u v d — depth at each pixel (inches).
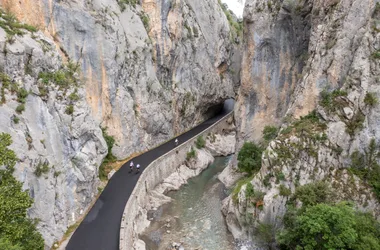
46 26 1477.6
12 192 726.5
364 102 1083.9
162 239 1262.3
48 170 1004.6
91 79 1633.9
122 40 1831.9
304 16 1492.4
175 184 1781.5
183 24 2497.5
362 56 1103.6
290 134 1198.3
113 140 1695.4
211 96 2861.7
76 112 1237.7
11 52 981.8
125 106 1792.6
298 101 1283.2
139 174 1561.3
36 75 1093.8
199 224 1386.6
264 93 1720.0
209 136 2468.0
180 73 2458.2
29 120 990.4
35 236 773.3
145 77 2004.2
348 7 1186.6
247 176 1632.6
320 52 1242.6
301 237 908.6
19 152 893.2
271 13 1633.9
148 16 2186.3
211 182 1875.0
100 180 1446.9
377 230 866.8
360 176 1072.8
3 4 1326.3
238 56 3476.9
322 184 1034.7
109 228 1100.5
